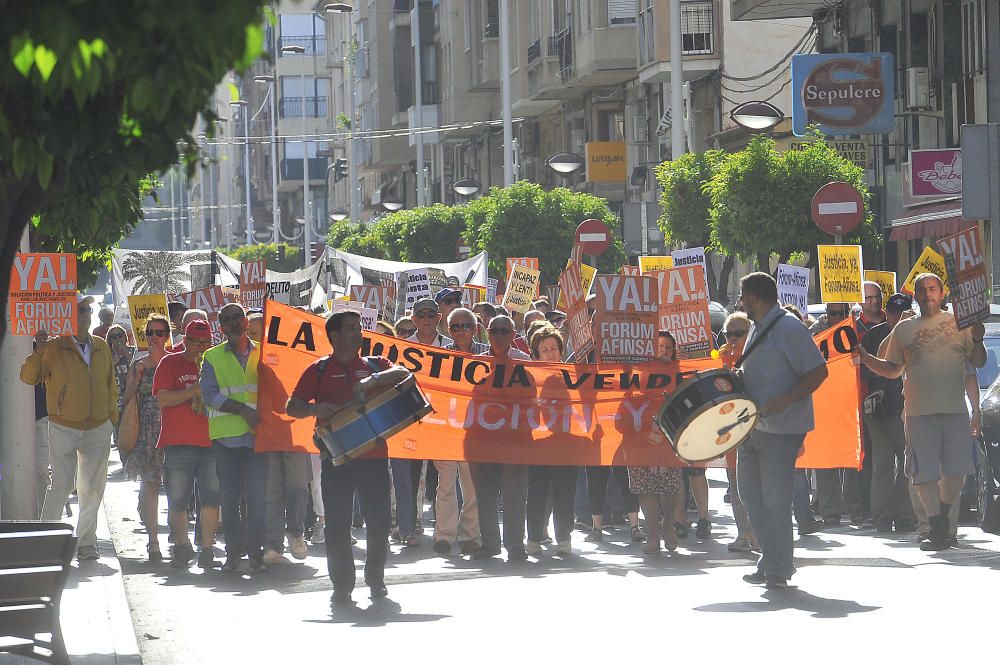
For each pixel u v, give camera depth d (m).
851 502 19.94
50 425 17.66
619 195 62.44
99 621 13.18
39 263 16.58
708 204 39.09
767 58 50.41
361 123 111.25
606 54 57.81
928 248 21.27
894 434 18.61
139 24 5.76
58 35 5.68
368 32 108.06
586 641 11.88
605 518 20.66
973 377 17.36
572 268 17.80
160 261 33.50
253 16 5.71
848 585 14.20
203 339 17.19
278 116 154.88
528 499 17.39
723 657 11.05
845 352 17.16
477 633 12.41
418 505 20.86
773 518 14.07
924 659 10.78
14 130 6.68
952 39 38.66
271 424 16.27
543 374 17.12
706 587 14.45
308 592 15.10
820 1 43.94
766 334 13.96
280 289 33.72
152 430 18.25
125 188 9.09
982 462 18.20
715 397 13.28
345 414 13.76
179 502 17.20
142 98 6.10
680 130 40.91
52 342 17.72
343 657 11.61
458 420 17.03
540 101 69.19
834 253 21.06
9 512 17.98
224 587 15.66
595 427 17.12
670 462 17.02
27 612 10.42
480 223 54.19
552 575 15.73
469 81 81.25
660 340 17.95
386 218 67.62
